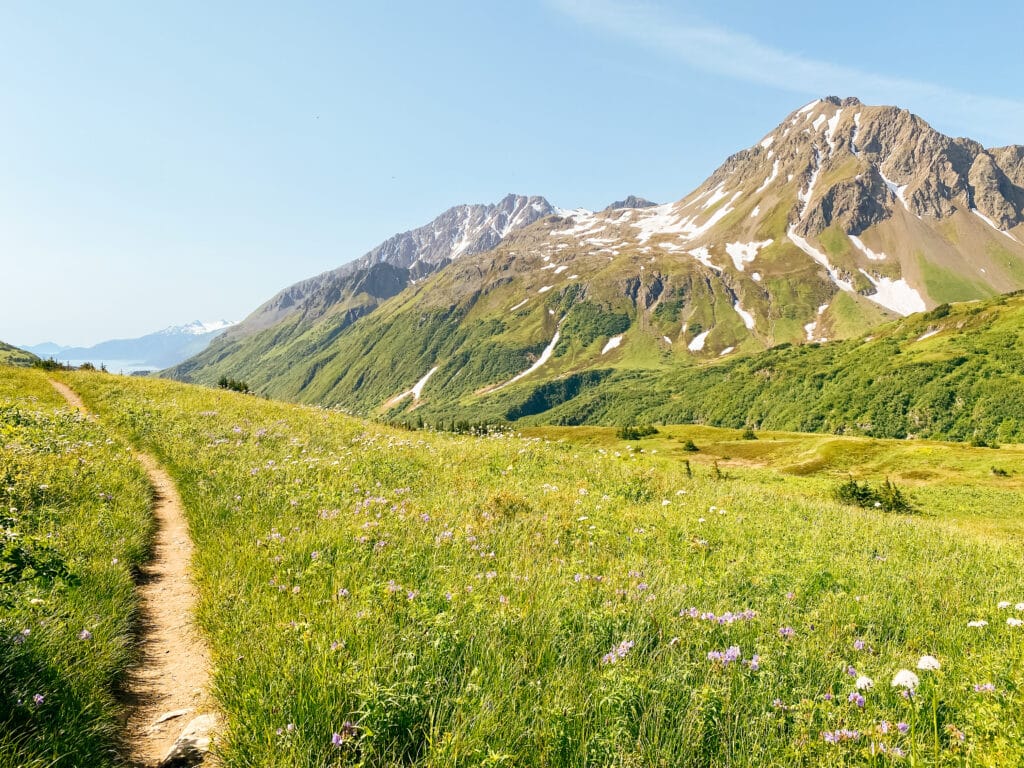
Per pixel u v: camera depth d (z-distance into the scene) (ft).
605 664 17.71
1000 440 514.68
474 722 14.38
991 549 47.50
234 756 14.16
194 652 22.38
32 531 30.35
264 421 84.43
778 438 369.91
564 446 87.97
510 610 21.18
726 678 17.03
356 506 40.34
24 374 126.82
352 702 15.14
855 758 13.52
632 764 13.33
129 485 45.32
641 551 34.47
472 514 39.58
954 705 16.20
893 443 284.00
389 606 21.93
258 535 33.53
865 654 20.61
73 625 20.27
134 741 16.38
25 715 15.05
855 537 45.73
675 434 410.11
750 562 33.60
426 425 130.72
